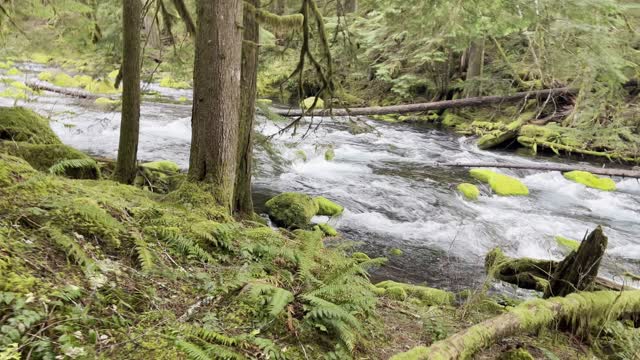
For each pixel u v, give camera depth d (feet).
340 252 17.04
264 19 21.68
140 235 11.73
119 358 7.34
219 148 17.88
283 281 12.54
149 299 9.33
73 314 7.62
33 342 6.70
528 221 34.35
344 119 57.88
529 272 22.00
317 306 10.44
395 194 38.86
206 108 17.54
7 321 6.88
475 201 38.58
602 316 15.03
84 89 59.98
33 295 7.51
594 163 52.75
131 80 23.94
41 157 21.63
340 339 10.41
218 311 10.07
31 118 26.50
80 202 11.23
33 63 78.28
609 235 32.45
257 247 14.05
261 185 38.70
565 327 14.75
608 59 31.30
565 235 32.35
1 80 58.90
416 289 20.52
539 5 25.11
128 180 25.25
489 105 66.39
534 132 56.29
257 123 28.71
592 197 41.75
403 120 72.74
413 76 65.41
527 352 12.41
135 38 23.40
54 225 10.01
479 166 48.11
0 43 37.22
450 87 70.38
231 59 17.38
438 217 34.40
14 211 9.82
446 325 14.71
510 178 43.09
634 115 50.62
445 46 54.24
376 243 29.25
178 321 8.95
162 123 54.65
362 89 78.38
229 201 18.43
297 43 28.48
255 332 9.53
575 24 28.55
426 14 26.08
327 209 33.09
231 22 17.06
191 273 11.41
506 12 26.12
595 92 46.78
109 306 8.47
